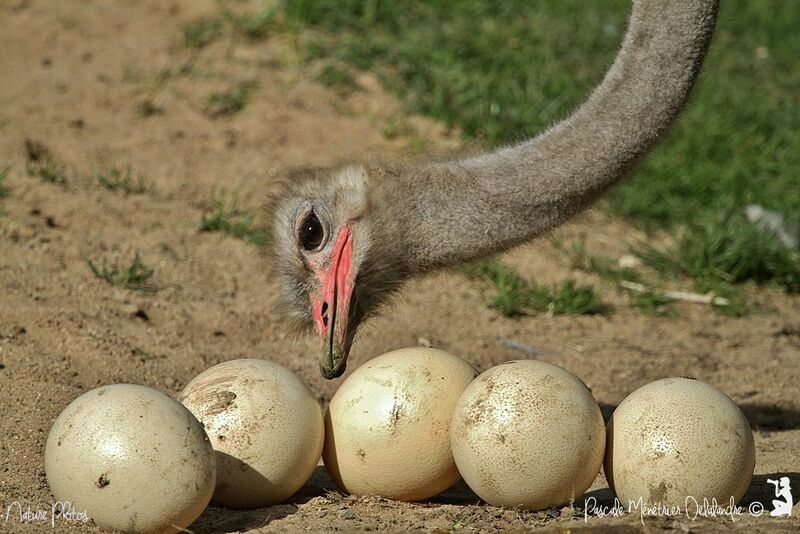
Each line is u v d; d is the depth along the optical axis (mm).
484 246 9227
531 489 7250
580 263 14352
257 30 17828
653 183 16109
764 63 19938
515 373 7406
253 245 13188
